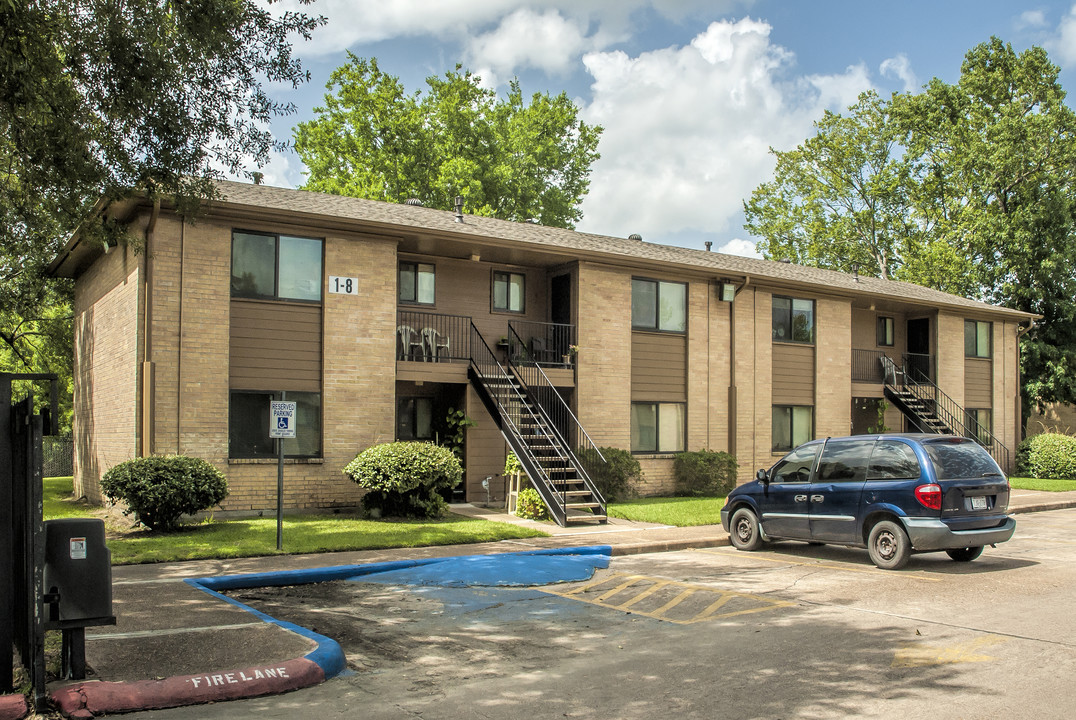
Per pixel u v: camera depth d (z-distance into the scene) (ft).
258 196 56.29
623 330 69.36
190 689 18.48
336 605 29.50
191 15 36.29
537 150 135.85
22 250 48.52
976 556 39.70
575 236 75.00
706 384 74.49
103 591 19.21
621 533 47.39
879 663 21.72
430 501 53.06
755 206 163.02
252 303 52.90
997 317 101.81
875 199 148.77
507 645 24.02
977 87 134.82
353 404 55.72
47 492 75.56
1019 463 99.25
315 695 19.19
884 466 37.86
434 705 18.35
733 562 39.52
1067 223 116.47
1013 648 23.22
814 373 82.48
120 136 38.65
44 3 34.81
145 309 49.52
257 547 38.81
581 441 66.13
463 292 66.69
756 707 18.06
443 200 121.39
